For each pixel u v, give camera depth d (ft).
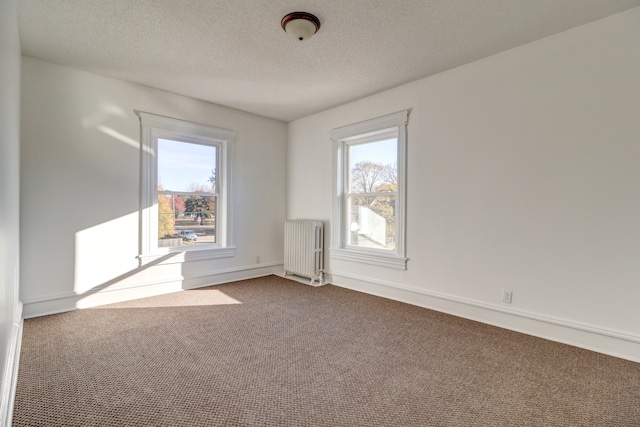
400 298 11.30
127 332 8.25
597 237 7.36
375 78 10.61
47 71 9.36
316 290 12.69
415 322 9.20
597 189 7.34
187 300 11.12
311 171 14.80
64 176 9.66
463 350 7.40
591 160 7.41
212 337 8.03
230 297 11.59
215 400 5.42
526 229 8.43
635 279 6.90
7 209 5.12
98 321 8.99
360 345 7.65
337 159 13.53
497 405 5.36
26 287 9.07
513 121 8.62
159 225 11.89
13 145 6.47
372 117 12.16
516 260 8.61
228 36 8.11
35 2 6.72
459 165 9.73
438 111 10.23
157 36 8.11
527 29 7.71
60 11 7.04
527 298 8.43
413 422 4.92
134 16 7.26
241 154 14.19
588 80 7.43
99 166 10.31
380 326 8.88
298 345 7.62
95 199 10.25
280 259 15.89
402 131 11.13
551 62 7.97
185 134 12.36
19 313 8.17
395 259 11.39
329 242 13.93
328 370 6.46
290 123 15.89
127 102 10.87
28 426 4.68
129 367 6.47
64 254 9.70
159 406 5.23
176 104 12.05
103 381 5.93
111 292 10.66
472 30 7.77
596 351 7.34
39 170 9.23
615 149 7.10
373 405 5.34
